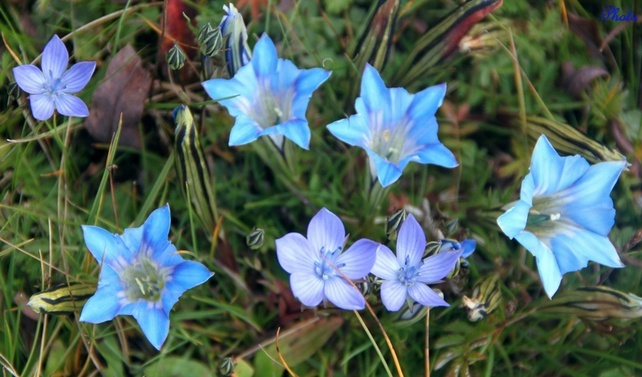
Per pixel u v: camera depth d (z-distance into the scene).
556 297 0.28
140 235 0.24
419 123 0.25
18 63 0.30
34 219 0.29
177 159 0.25
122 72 0.29
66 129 0.30
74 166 0.30
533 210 0.25
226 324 0.28
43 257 0.28
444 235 0.28
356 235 0.29
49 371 0.27
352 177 0.30
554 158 0.24
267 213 0.30
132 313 0.23
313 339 0.27
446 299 0.29
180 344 0.27
